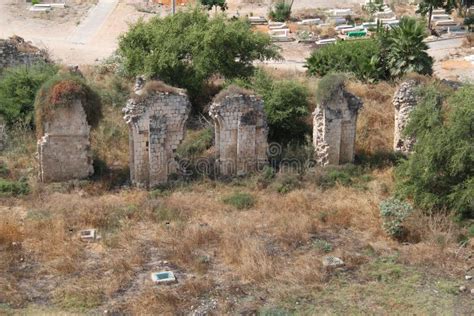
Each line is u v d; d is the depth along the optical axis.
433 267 21.59
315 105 35.00
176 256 21.77
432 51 50.88
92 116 28.59
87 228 23.88
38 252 21.80
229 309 18.84
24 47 38.91
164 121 27.97
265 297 19.61
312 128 33.66
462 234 23.62
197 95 36.59
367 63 40.91
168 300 19.11
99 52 47.94
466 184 24.36
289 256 22.09
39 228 23.36
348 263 21.61
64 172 28.69
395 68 40.38
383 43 41.56
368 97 37.84
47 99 27.84
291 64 46.50
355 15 61.88
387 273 21.03
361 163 31.27
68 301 19.08
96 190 27.72
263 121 29.42
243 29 37.44
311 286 20.16
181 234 23.31
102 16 57.78
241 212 25.56
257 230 23.91
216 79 38.94
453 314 18.89
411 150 32.25
